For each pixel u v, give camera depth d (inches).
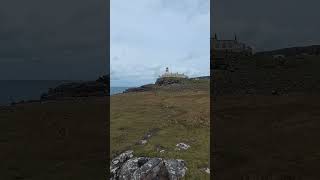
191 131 689.0
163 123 764.0
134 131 729.0
